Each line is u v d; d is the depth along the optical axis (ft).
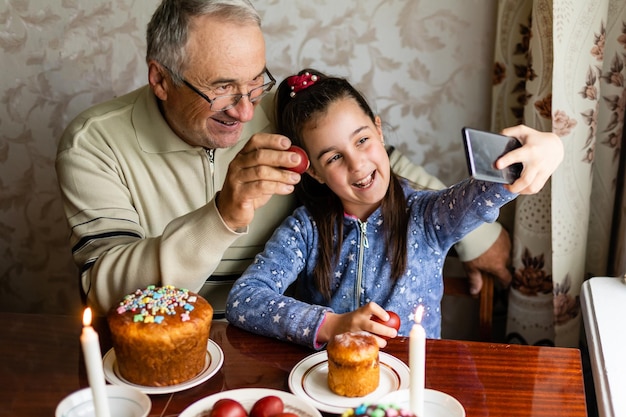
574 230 4.65
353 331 3.25
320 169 4.04
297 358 3.35
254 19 3.88
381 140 4.26
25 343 3.53
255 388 3.02
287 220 4.35
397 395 2.86
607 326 3.58
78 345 3.51
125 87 5.63
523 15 4.84
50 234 6.14
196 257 3.59
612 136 4.70
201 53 3.79
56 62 5.64
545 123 4.61
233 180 3.37
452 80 5.27
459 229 3.93
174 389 3.06
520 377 3.14
